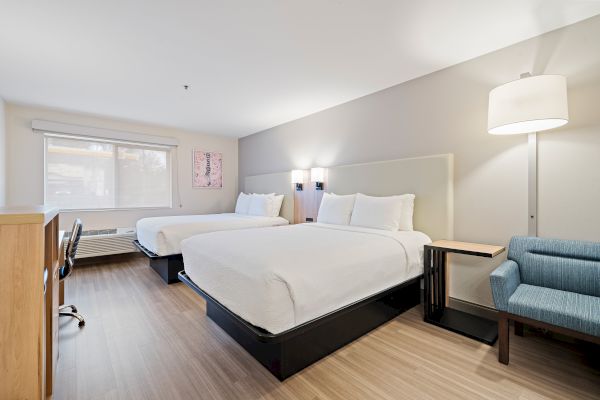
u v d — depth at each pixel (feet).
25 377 2.95
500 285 5.66
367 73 9.20
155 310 8.30
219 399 4.69
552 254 6.43
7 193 11.76
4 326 2.86
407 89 9.83
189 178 17.03
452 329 7.05
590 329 4.71
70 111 12.89
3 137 11.28
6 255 2.86
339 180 12.01
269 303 4.71
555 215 6.88
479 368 5.54
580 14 6.26
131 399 4.68
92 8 5.89
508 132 7.02
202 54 7.91
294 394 4.80
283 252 5.78
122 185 14.83
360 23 6.55
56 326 5.42
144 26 6.57
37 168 12.42
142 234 12.30
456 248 7.26
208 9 5.99
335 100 11.75
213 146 18.08
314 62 8.44
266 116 14.02
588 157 6.45
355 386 5.01
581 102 6.52
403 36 7.11
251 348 6.00
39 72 8.89
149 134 15.47
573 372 5.40
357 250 6.55
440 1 5.81
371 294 6.55
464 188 8.50
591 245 6.03
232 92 10.76
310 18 6.35
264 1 5.77
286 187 14.80
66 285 10.48
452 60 8.37
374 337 6.77
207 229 11.66
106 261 14.12
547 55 6.97
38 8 5.86
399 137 10.11
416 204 9.38
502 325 5.68
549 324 5.15
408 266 7.55
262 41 7.27
